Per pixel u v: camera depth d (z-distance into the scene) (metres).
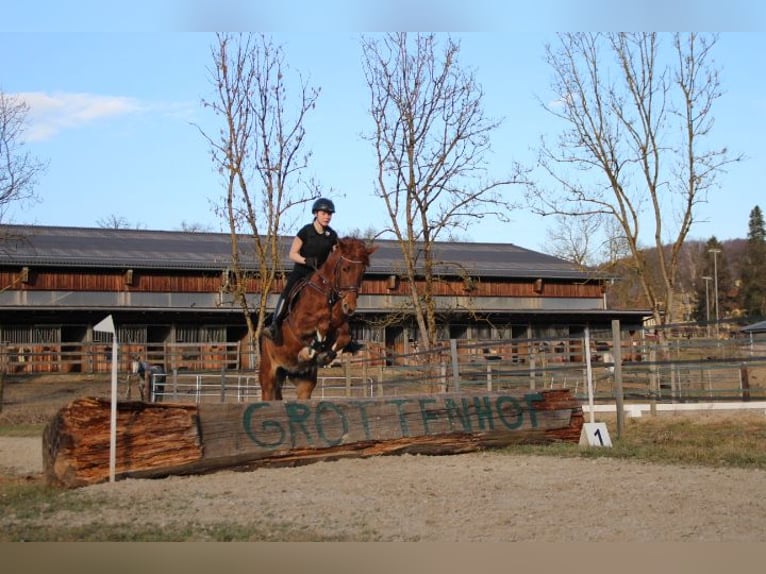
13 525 7.72
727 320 13.92
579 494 8.85
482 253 56.56
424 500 8.62
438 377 18.83
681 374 20.20
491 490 9.11
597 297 51.50
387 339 46.16
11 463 13.10
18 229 50.25
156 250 47.91
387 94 23.38
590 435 12.62
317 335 11.18
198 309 41.50
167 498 8.79
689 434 14.23
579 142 26.05
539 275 49.88
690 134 24.78
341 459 11.03
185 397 28.09
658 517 7.77
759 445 12.51
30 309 39.59
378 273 46.09
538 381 26.42
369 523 7.69
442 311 32.34
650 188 25.58
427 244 24.08
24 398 28.55
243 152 21.66
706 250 104.75
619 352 14.54
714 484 9.34
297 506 8.39
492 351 31.83
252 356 39.59
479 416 11.93
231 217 22.00
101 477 9.62
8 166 30.83
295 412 10.73
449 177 23.66
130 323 41.97
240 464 10.35
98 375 35.38
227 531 7.36
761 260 99.88
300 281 11.44
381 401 11.35
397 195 24.03
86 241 48.91
